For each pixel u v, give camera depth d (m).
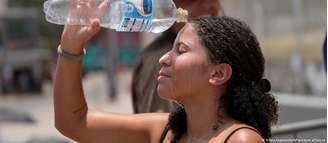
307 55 6.55
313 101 5.93
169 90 2.17
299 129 3.83
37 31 22.75
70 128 2.49
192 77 2.13
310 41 6.54
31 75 22.80
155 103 2.98
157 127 2.44
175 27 2.93
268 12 7.03
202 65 2.13
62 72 2.43
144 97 3.06
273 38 7.03
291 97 6.12
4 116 9.74
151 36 5.40
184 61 2.13
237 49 2.12
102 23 2.40
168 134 2.34
